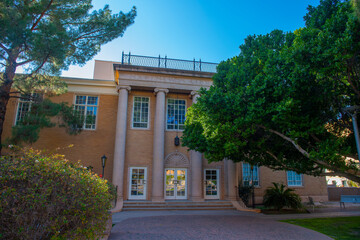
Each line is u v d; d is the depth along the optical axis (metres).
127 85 16.91
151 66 17.84
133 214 13.01
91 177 5.61
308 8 9.79
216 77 11.45
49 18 12.77
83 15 13.20
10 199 3.89
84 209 4.68
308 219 11.89
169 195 16.58
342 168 8.47
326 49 7.36
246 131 9.31
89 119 15.59
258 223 10.56
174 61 18.62
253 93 8.97
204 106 9.69
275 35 11.16
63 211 4.38
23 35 10.09
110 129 17.72
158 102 17.05
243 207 15.75
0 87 11.55
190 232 8.78
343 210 15.84
